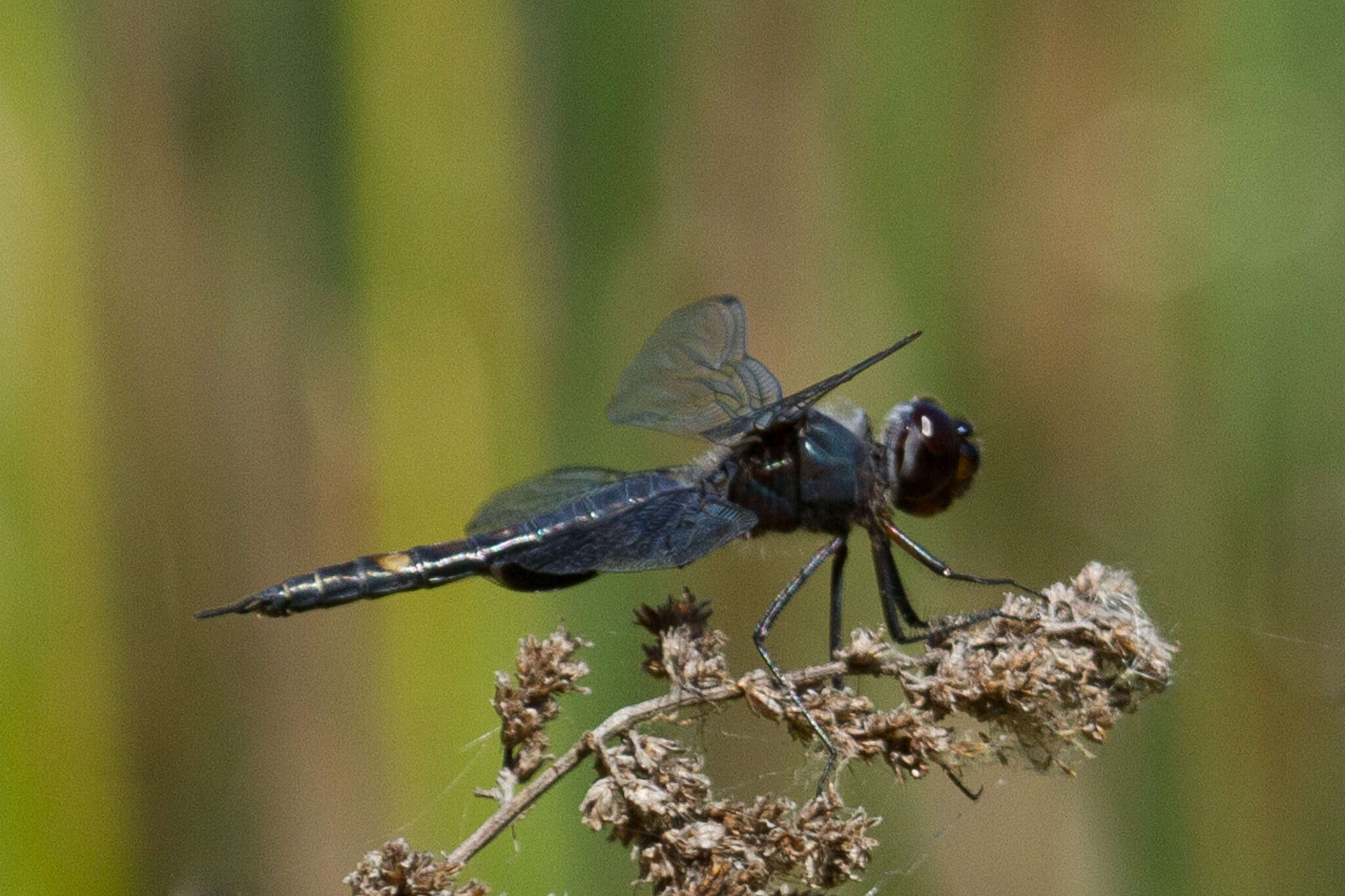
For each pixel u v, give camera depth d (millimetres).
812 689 957
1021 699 954
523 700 951
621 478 980
